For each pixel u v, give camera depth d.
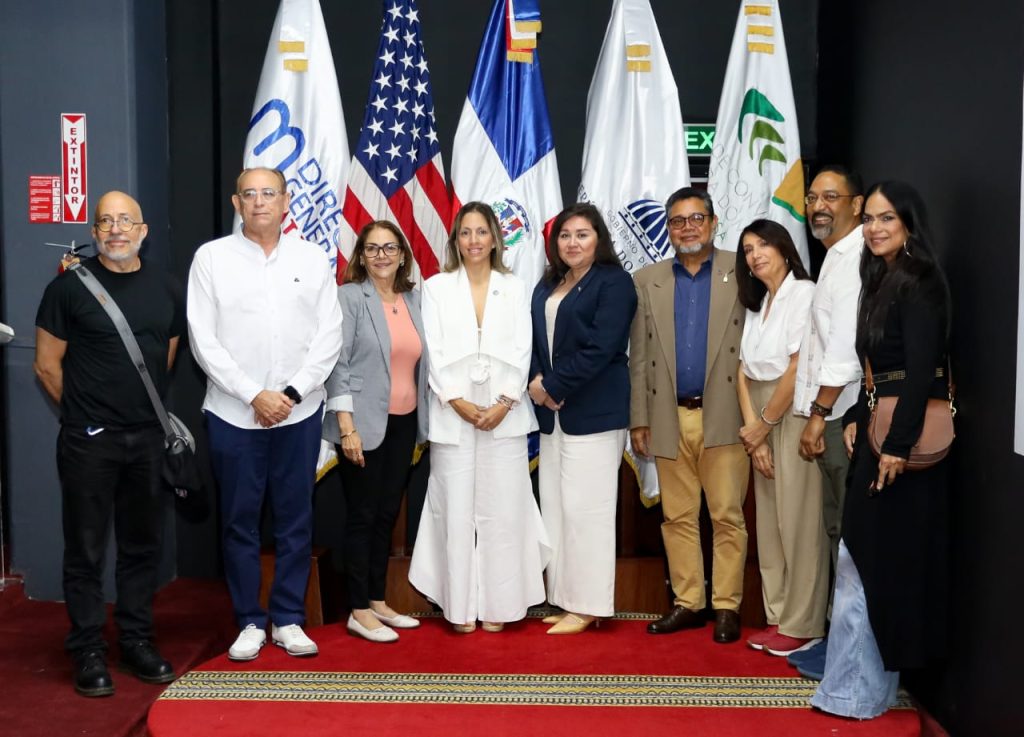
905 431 2.74
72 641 3.22
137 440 3.24
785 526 3.46
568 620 3.75
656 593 4.10
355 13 4.54
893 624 2.85
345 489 3.66
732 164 4.24
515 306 3.66
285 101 4.18
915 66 3.41
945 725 3.07
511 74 4.25
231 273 3.32
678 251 3.60
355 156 4.21
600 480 3.65
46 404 4.10
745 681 3.25
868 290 2.91
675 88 4.25
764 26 4.24
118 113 4.09
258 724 2.91
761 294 3.53
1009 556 2.66
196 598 4.29
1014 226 2.65
